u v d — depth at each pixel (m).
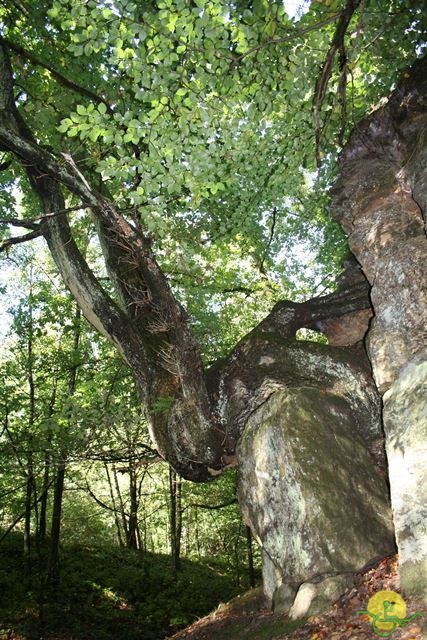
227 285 15.16
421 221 6.77
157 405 7.99
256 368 8.01
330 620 5.04
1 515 17.58
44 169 7.13
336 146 9.41
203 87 6.28
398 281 6.52
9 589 14.58
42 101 9.50
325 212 12.56
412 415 5.45
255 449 6.94
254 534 7.10
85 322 15.51
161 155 6.55
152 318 8.64
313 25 5.79
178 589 17.41
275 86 6.85
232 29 5.97
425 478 5.02
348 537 5.92
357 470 6.55
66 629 13.14
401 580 4.91
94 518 22.47
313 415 6.71
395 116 7.40
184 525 26.39
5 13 9.76
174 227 10.37
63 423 11.14
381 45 8.26
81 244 13.30
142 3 7.32
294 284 15.32
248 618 6.68
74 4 5.63
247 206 10.20
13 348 15.67
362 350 7.93
